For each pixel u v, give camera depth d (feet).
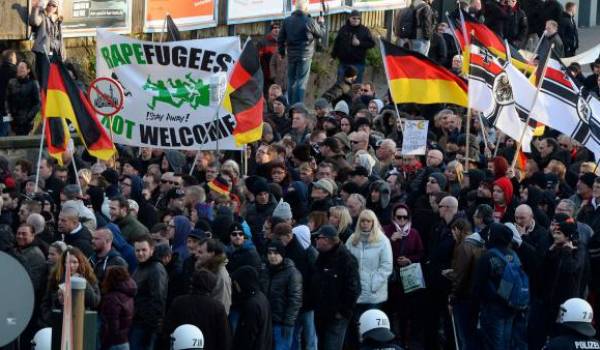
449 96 104.88
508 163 101.35
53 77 94.38
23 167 99.04
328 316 82.48
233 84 98.37
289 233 82.48
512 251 82.64
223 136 99.50
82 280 56.59
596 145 101.14
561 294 83.20
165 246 80.02
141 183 94.17
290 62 128.47
